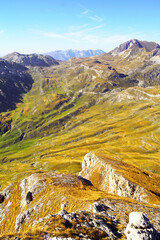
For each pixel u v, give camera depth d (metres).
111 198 45.50
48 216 26.47
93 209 31.67
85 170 122.06
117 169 85.19
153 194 62.34
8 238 20.03
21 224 51.28
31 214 52.19
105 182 88.31
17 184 82.06
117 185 75.94
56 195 54.69
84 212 29.11
